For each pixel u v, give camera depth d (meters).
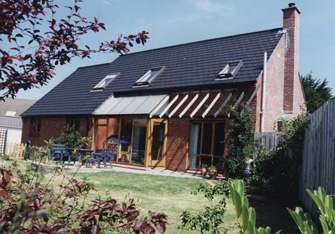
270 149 13.52
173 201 9.65
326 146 7.34
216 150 17.09
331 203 2.29
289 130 12.92
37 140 26.52
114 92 22.58
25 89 4.26
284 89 19.55
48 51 4.31
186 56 22.38
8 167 4.07
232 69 17.91
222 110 17.02
